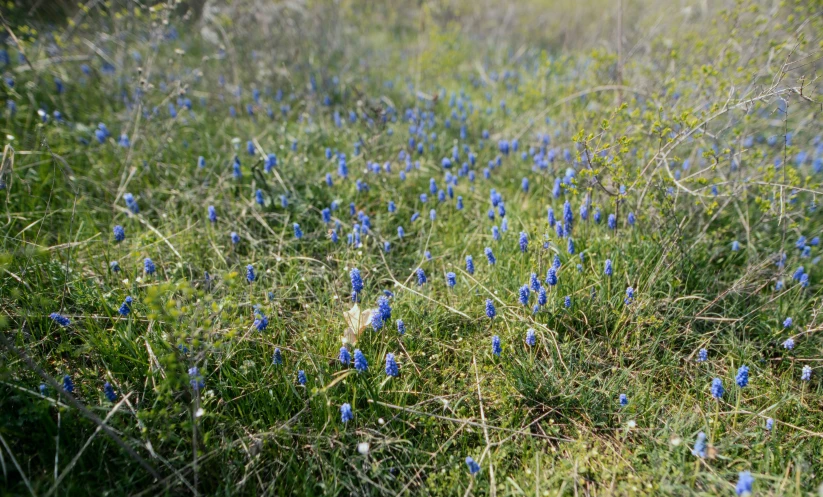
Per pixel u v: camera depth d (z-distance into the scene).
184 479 0.56
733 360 0.75
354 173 1.15
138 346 0.70
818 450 0.65
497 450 0.63
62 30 1.53
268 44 1.61
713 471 0.60
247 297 0.81
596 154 0.87
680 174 1.05
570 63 1.83
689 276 0.86
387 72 1.83
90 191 1.05
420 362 0.75
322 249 0.96
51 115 1.23
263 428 0.64
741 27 1.15
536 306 0.76
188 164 1.14
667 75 1.17
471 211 1.07
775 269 0.91
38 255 0.78
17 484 0.55
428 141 1.32
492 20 2.29
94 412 0.63
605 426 0.67
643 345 0.76
